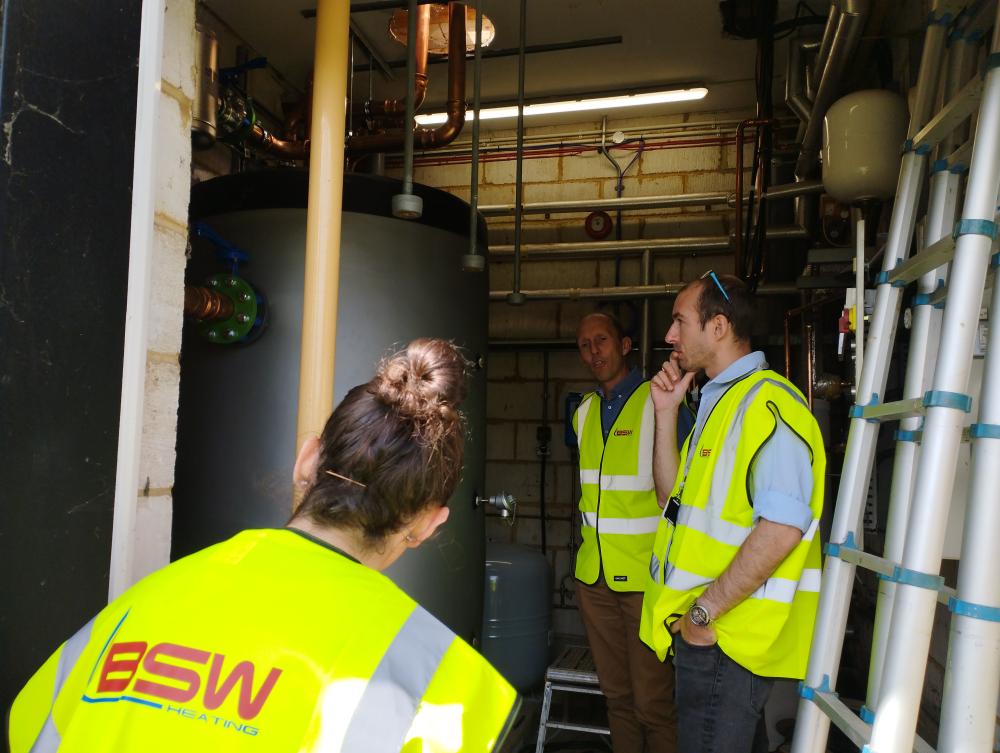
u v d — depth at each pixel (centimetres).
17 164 94
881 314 146
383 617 58
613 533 244
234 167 321
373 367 193
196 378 195
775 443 153
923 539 108
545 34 325
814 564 161
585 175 405
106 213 108
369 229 196
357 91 375
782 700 252
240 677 54
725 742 153
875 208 236
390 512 65
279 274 190
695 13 307
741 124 315
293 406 187
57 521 100
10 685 93
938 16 146
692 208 392
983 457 102
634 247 378
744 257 332
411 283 201
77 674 59
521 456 404
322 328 150
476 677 58
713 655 154
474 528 225
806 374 305
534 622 319
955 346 109
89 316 105
